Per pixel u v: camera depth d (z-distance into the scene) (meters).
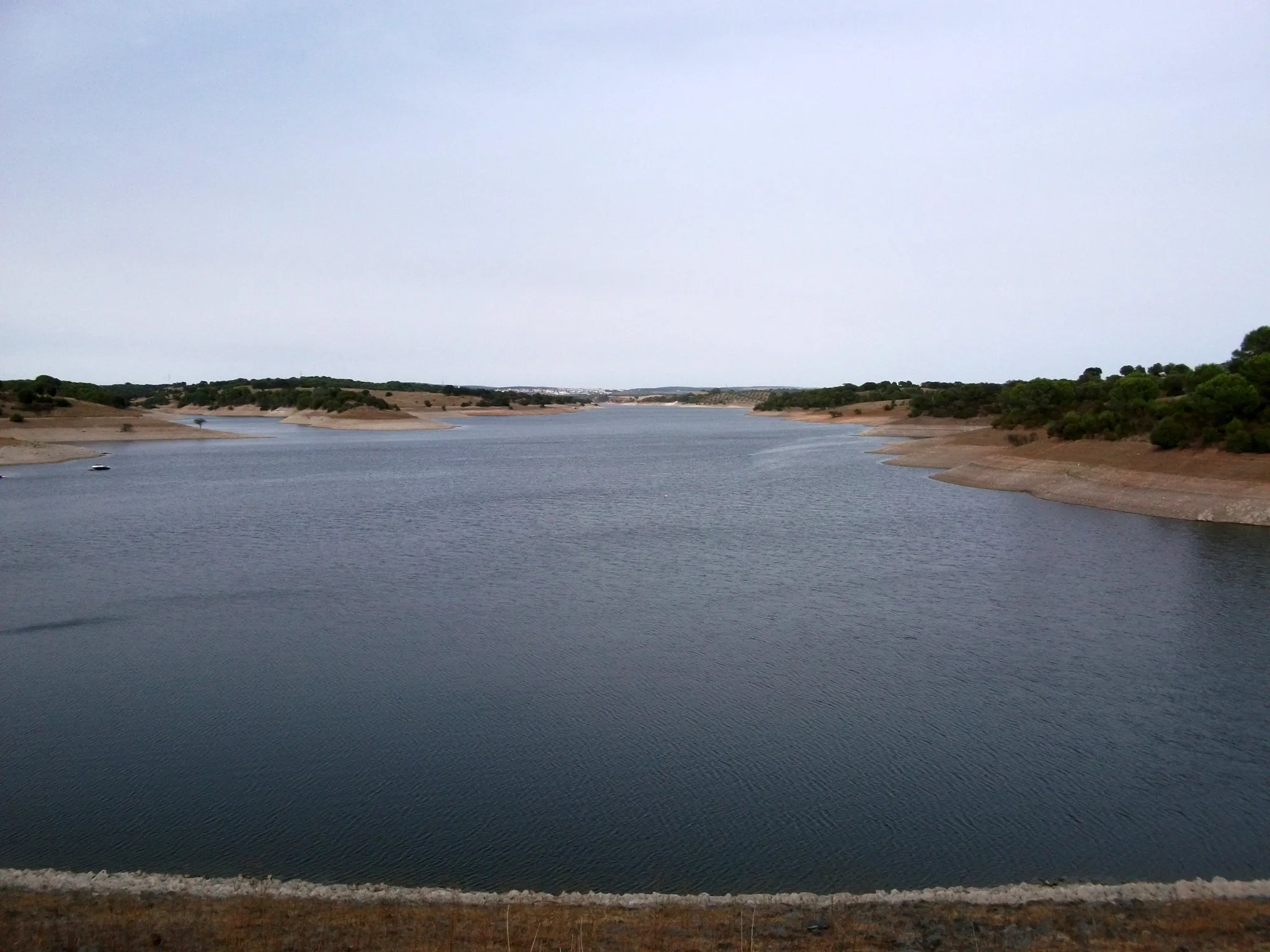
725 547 44.44
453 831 17.02
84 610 32.53
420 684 24.75
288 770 19.61
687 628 29.78
